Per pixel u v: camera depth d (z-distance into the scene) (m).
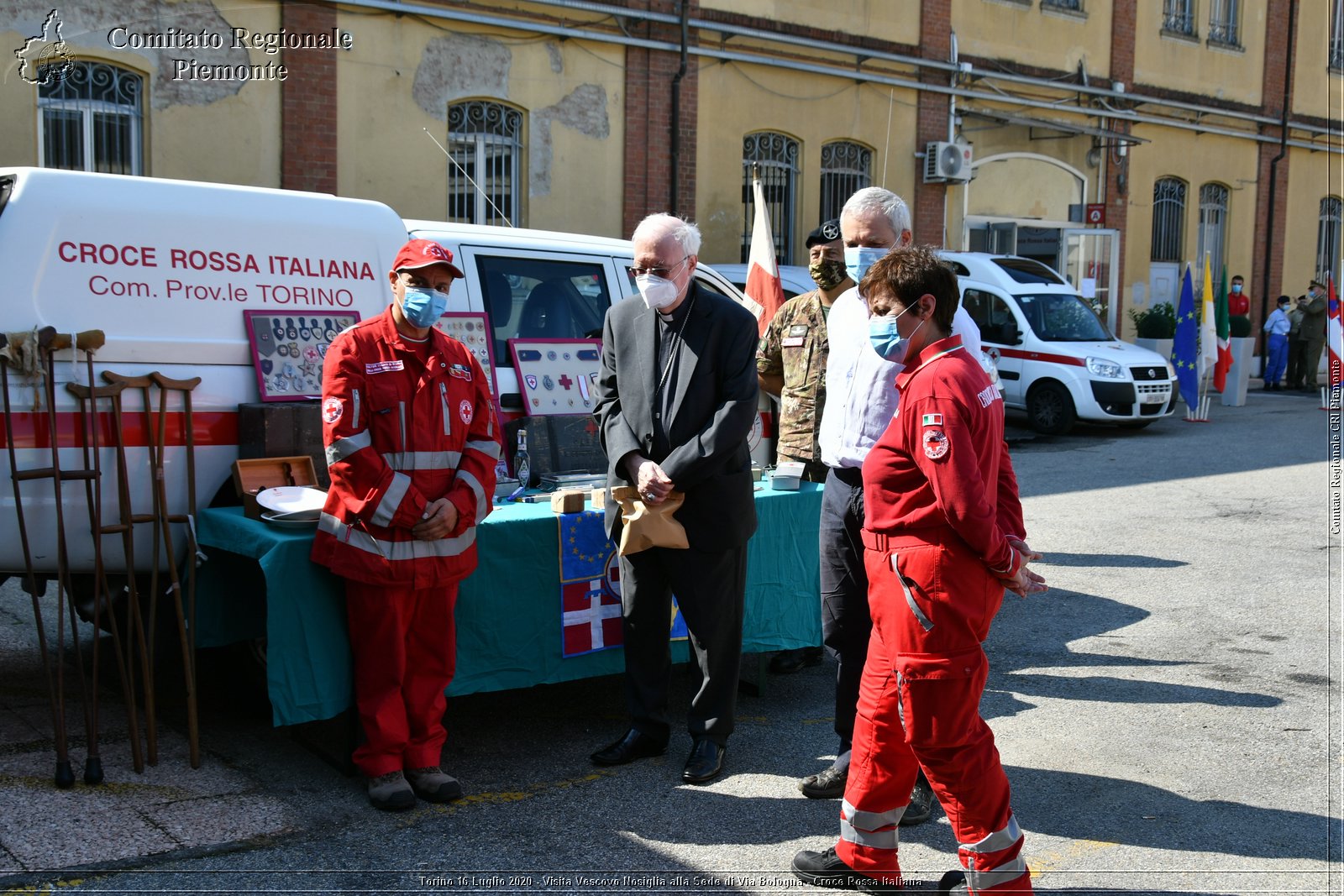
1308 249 24.62
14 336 3.97
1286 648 6.09
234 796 4.01
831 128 16.33
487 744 4.67
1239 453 13.15
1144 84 20.66
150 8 10.63
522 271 5.66
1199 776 4.43
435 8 12.33
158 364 4.34
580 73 13.67
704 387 4.12
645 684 4.45
